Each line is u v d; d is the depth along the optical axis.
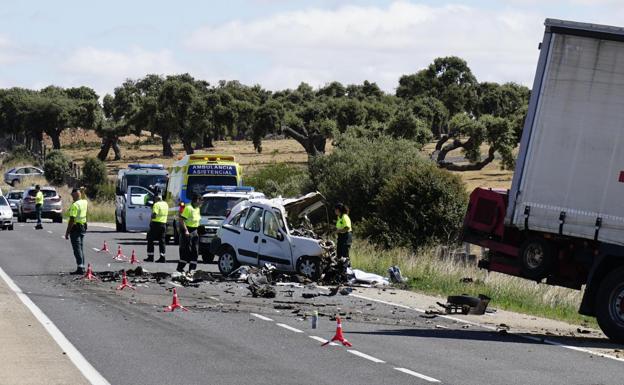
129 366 19.75
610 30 26.73
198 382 18.27
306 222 43.19
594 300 27.08
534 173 27.59
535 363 21.80
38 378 18.03
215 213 50.50
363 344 23.62
